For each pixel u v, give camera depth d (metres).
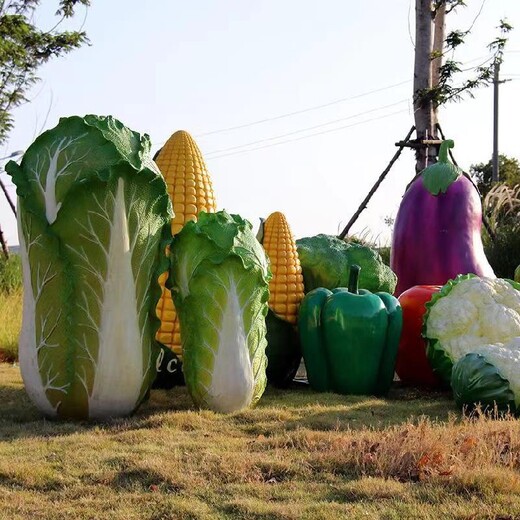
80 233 5.98
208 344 6.31
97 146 6.02
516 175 26.39
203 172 7.23
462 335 7.10
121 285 6.05
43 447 5.56
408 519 4.65
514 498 4.84
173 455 5.39
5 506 4.80
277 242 7.46
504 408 6.29
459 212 8.08
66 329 6.04
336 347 7.05
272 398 6.89
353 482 5.00
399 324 7.16
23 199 6.06
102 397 6.11
